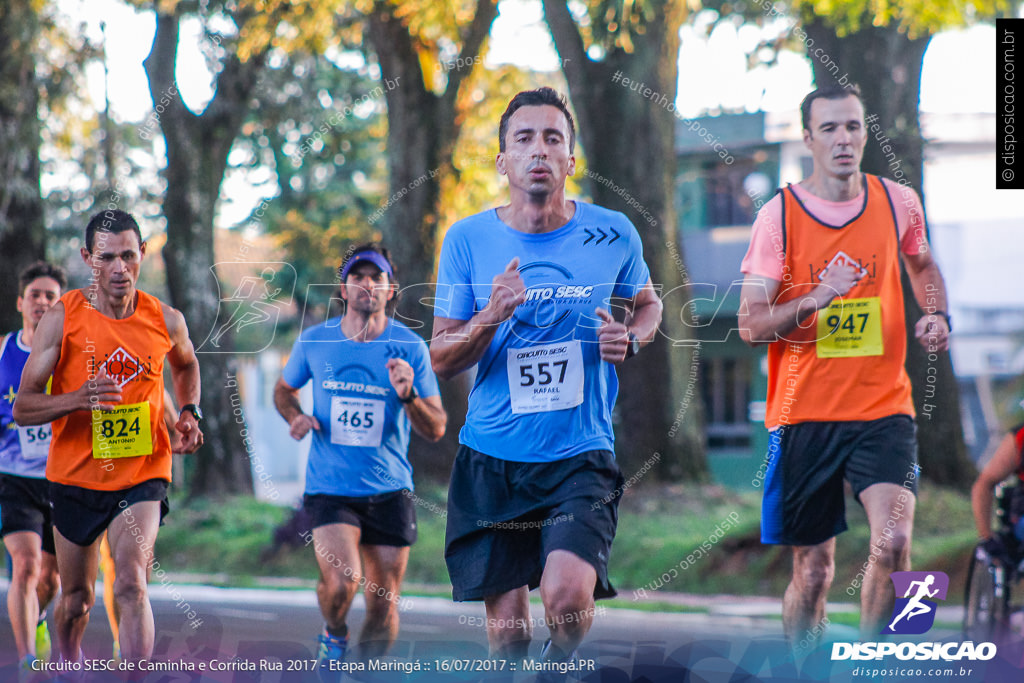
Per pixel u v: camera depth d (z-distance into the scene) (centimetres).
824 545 1261
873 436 1210
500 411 1025
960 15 2508
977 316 5906
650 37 2431
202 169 3112
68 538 1184
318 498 1380
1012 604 1329
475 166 2847
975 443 5369
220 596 2356
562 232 1029
